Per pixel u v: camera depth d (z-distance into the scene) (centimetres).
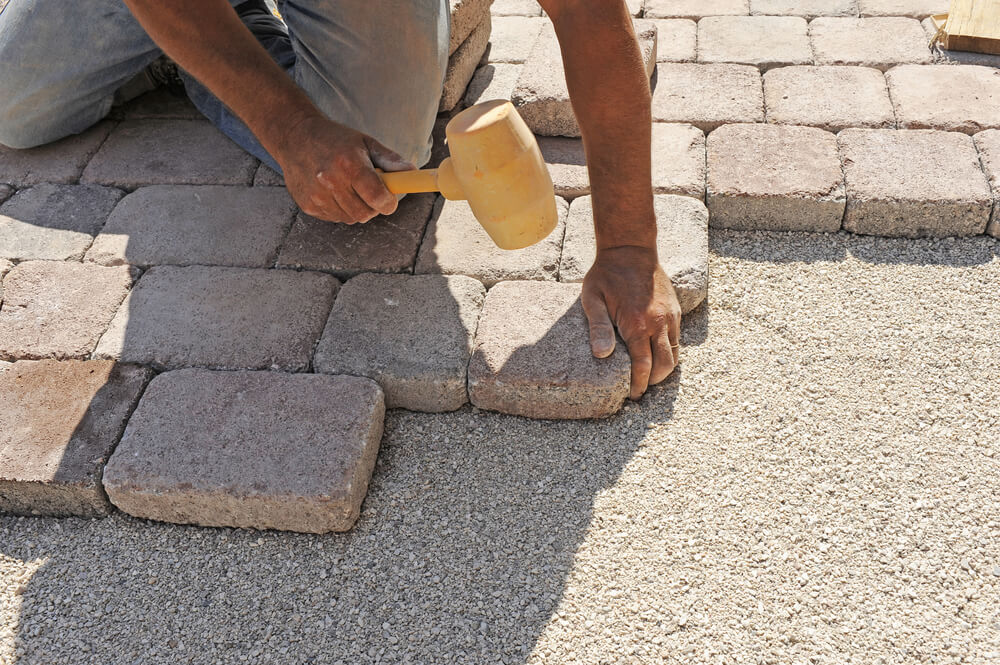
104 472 181
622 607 164
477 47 293
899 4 314
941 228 233
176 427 186
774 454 187
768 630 158
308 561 175
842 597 162
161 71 288
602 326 195
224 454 180
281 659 161
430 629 163
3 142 266
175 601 171
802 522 175
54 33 241
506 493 184
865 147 248
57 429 189
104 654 163
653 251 199
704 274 215
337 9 217
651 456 188
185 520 183
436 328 205
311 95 236
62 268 228
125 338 207
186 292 219
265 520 179
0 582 176
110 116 283
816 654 154
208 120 278
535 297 210
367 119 230
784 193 235
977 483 178
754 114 265
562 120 261
